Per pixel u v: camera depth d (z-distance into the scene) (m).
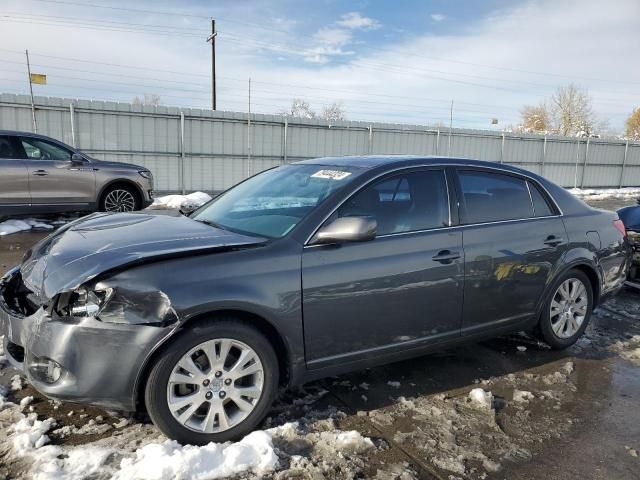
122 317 2.60
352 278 3.15
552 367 4.11
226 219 3.60
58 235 3.40
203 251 2.83
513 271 3.90
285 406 3.29
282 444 2.84
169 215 3.94
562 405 3.50
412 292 3.40
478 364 4.11
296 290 2.97
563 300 4.36
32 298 2.92
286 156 20.59
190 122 18.47
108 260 2.71
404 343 3.46
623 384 3.85
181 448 2.68
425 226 3.55
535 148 26.67
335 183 3.45
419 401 3.45
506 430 3.16
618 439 3.10
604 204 20.31
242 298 2.79
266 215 3.42
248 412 2.89
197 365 2.78
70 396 2.62
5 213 9.28
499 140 25.55
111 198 10.46
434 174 3.73
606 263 4.59
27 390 3.32
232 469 2.58
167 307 2.63
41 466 2.55
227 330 2.79
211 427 2.80
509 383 3.79
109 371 2.61
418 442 2.98
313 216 3.17
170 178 18.52
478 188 3.92
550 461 2.86
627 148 29.72
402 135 23.00
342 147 21.70
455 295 3.61
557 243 4.18
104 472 2.53
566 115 64.19
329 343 3.14
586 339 4.77
